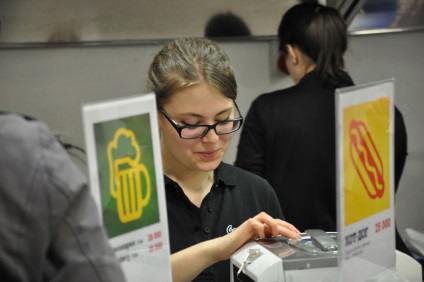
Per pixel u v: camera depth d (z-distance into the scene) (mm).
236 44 3258
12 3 2750
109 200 1259
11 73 2895
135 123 1283
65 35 2891
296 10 2838
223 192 1962
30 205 1095
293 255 1538
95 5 2893
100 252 1152
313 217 2770
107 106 1234
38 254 1103
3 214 1089
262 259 1536
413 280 1851
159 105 1770
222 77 1722
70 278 1116
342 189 1324
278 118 2760
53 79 2973
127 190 1288
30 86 2941
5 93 2908
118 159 1265
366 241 1404
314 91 2775
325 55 2773
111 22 2943
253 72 3334
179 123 1750
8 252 1085
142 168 1309
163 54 1824
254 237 1686
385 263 1465
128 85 3105
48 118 3006
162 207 1350
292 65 2898
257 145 2816
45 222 1104
